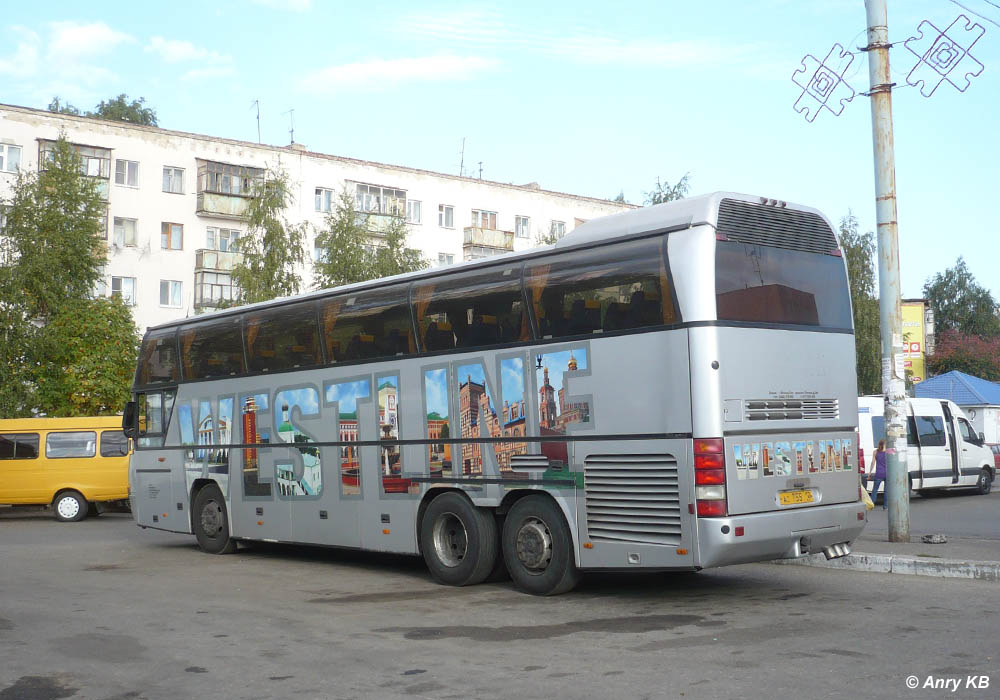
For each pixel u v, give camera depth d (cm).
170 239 4828
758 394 972
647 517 975
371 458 1302
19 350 3456
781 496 980
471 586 1177
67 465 2558
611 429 1010
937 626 843
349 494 1335
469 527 1166
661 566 959
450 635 870
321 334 1397
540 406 1086
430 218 5772
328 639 859
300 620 957
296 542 1429
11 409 3384
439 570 1200
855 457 1070
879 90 1437
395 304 1282
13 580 1284
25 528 2305
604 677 696
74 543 1861
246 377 1538
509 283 1134
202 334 1641
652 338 979
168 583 1248
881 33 1439
